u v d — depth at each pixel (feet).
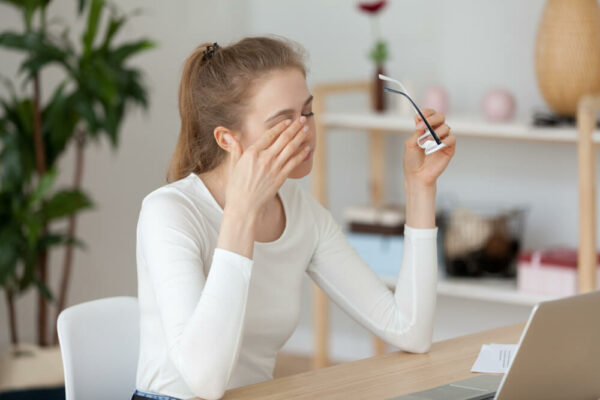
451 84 13.92
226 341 5.40
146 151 15.05
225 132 6.14
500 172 13.71
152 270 5.81
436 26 13.96
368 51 14.70
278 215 6.64
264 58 6.10
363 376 5.82
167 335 5.55
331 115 13.00
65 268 12.44
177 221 5.95
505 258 12.64
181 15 15.24
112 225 14.73
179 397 6.09
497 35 13.46
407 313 6.51
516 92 13.39
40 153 11.92
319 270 6.88
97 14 11.82
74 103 11.73
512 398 4.82
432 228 6.61
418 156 6.61
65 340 6.58
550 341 4.77
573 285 11.51
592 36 11.45
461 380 5.71
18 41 11.34
